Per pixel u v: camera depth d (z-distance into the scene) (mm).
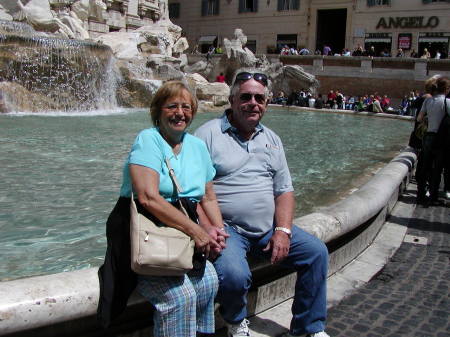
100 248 4250
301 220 3848
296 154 10523
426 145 7035
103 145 9320
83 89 17500
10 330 2297
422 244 5285
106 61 18438
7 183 6117
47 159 7691
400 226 5883
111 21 26453
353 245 4621
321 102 28703
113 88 19047
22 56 15930
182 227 2531
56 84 16797
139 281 2525
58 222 4832
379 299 3844
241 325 2984
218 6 45188
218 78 30578
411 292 4004
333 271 4285
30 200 5480
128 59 21812
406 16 36625
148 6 29625
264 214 3201
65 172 6887
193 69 34688
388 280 4238
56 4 22172
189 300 2482
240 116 3219
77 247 4242
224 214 3195
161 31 27531
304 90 31984
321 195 6824
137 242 2375
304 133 15188
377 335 3293
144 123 13867
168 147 2709
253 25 43844
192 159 2812
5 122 12148
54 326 2504
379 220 5535
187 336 2498
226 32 45344
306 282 3123
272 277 3635
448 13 35031
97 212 5211
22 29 18234
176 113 2699
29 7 20391
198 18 46500
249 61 32875
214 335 3148
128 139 10320
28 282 2455
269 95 3326
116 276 2469
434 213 6684
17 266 3785
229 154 3188
